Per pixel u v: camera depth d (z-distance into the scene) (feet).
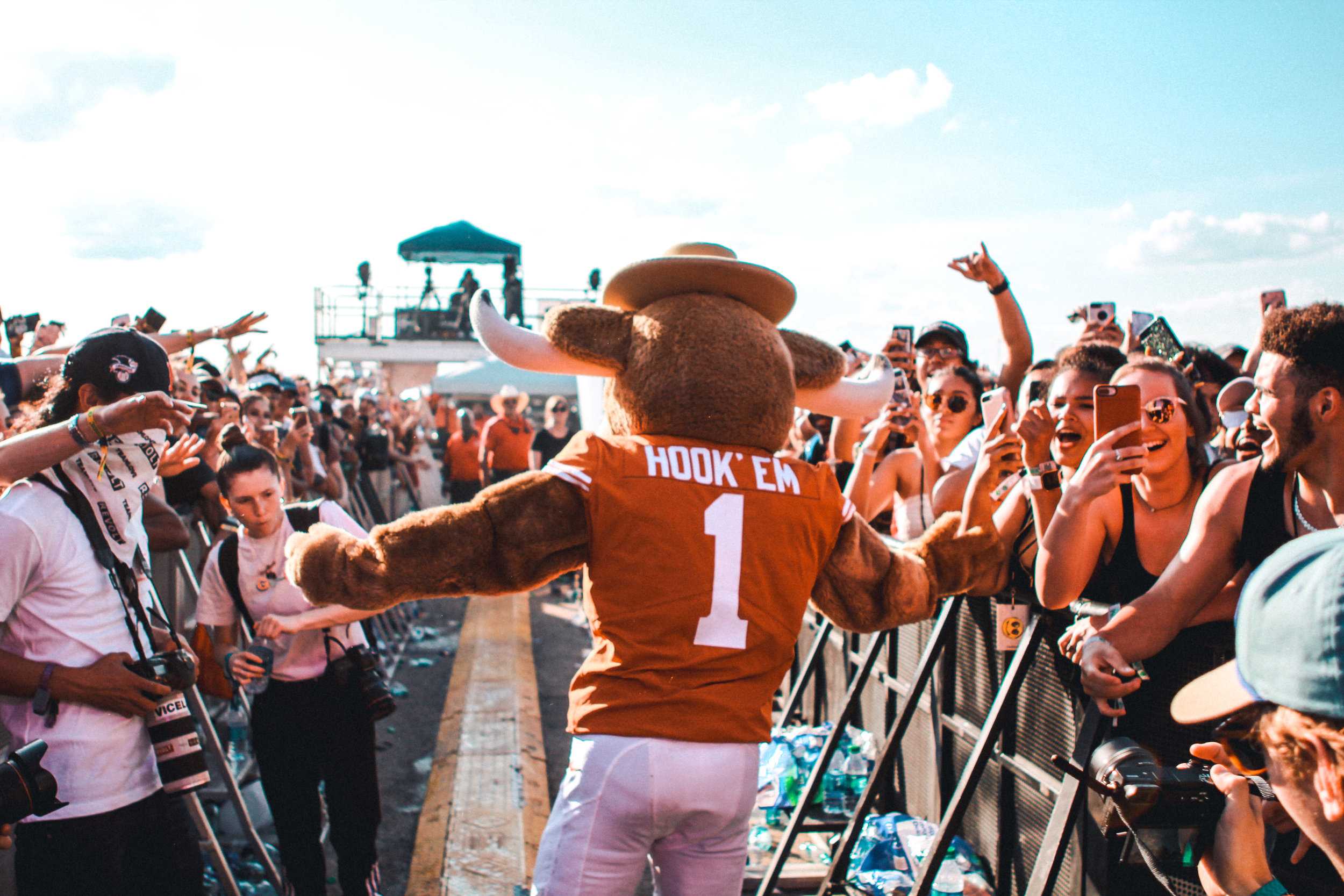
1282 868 5.56
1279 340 6.12
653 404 7.77
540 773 17.83
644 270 8.00
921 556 9.02
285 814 11.71
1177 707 4.75
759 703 7.61
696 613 7.35
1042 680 9.56
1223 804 5.16
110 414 8.30
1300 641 3.69
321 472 23.25
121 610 9.14
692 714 7.31
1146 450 7.59
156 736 9.07
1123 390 7.16
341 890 13.12
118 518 9.20
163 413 8.34
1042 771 9.56
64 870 8.63
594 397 22.84
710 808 7.35
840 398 9.13
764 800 13.67
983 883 10.55
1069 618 8.89
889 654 13.96
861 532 8.59
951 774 11.85
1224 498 6.64
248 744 17.04
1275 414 6.11
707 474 7.57
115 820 8.79
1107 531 8.09
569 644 28.53
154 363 9.41
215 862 11.34
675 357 7.71
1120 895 8.10
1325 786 3.67
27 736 8.74
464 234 82.12
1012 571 9.45
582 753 7.47
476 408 67.67
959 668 11.69
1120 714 6.86
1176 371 8.07
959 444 14.21
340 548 7.94
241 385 24.20
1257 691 3.92
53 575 8.72
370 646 12.84
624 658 7.41
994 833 10.61
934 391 14.39
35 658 8.74
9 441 8.26
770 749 14.14
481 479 42.06
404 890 13.76
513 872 13.78
